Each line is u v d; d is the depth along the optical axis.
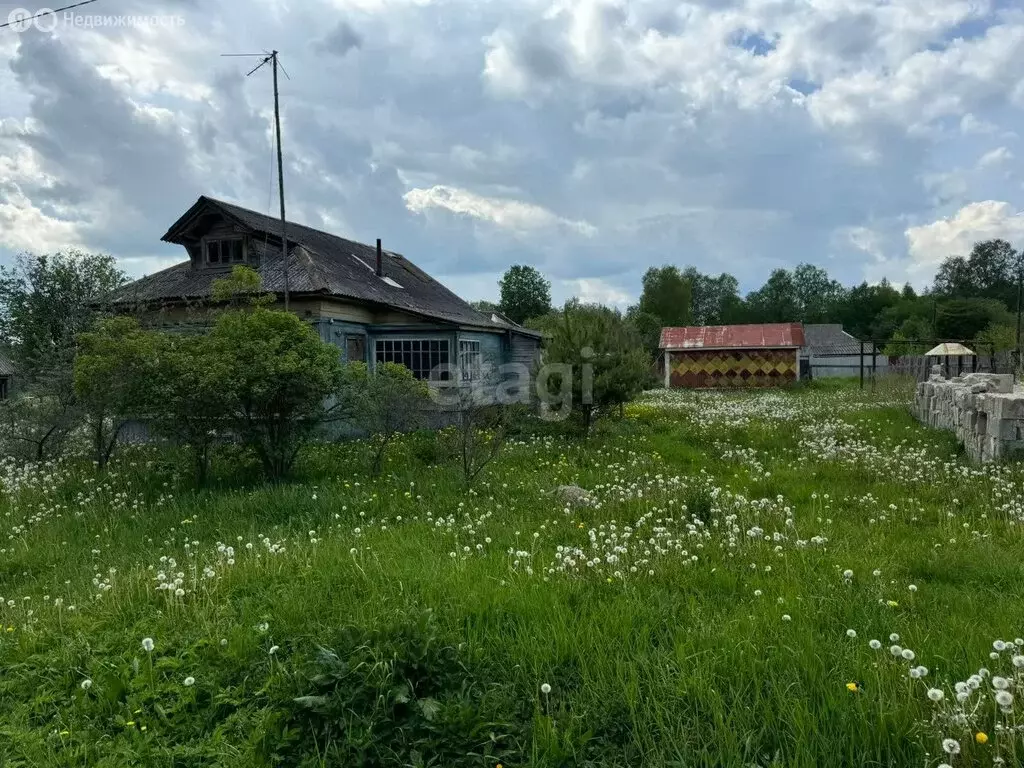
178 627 4.55
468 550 5.91
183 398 9.12
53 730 3.54
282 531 7.12
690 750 3.06
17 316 20.84
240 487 9.41
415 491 8.88
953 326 55.47
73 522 7.84
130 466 10.66
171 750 3.33
